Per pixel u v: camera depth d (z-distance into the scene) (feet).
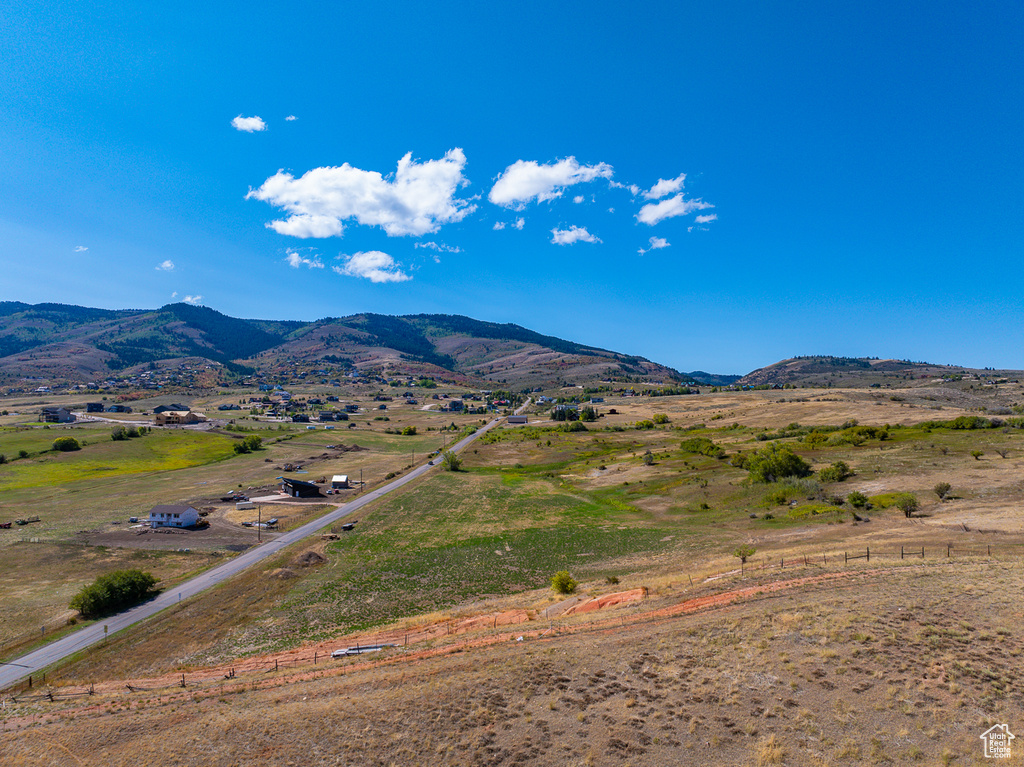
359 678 95.09
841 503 221.66
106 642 155.94
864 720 62.13
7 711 110.83
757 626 89.71
